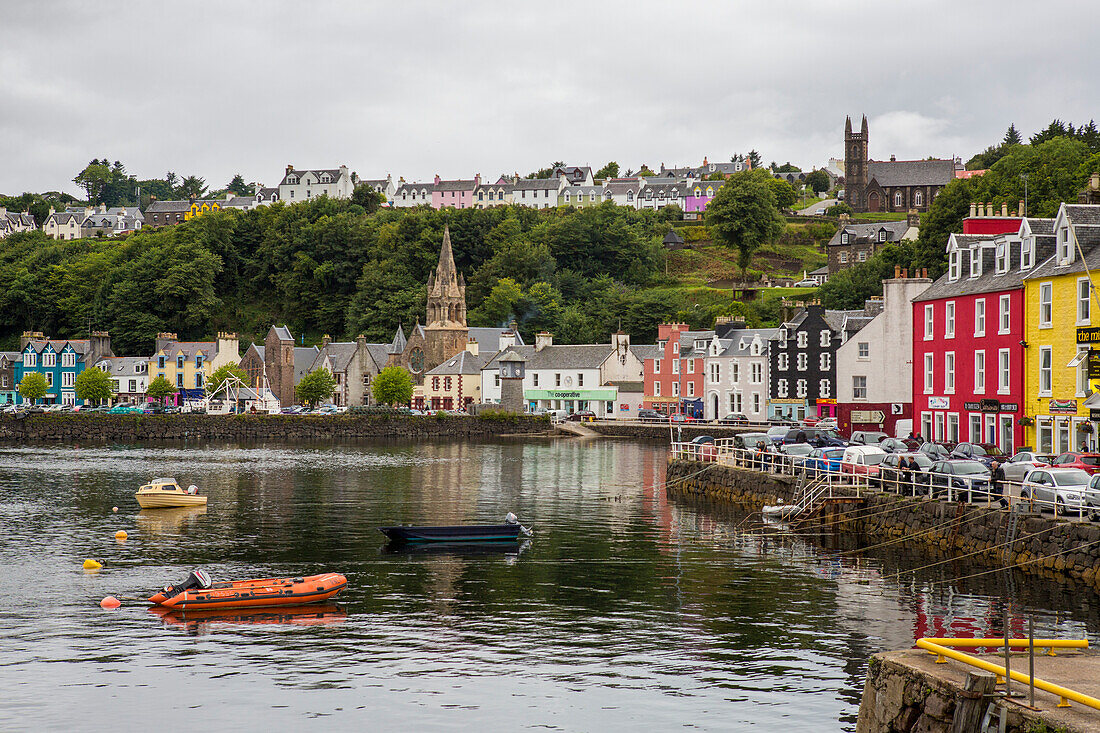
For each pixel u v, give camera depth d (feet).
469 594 154.30
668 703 107.24
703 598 149.48
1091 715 68.39
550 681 114.21
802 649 123.65
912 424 310.86
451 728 101.71
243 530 215.72
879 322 351.67
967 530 164.45
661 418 523.70
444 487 296.30
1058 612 130.11
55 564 179.01
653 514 236.02
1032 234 232.12
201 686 113.60
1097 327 197.26
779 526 209.77
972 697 72.64
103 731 101.45
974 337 251.19
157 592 156.35
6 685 113.91
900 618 134.31
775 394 455.22
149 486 248.52
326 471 346.95
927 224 594.24
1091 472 176.86
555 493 280.51
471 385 617.62
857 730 84.07
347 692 111.55
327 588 150.20
